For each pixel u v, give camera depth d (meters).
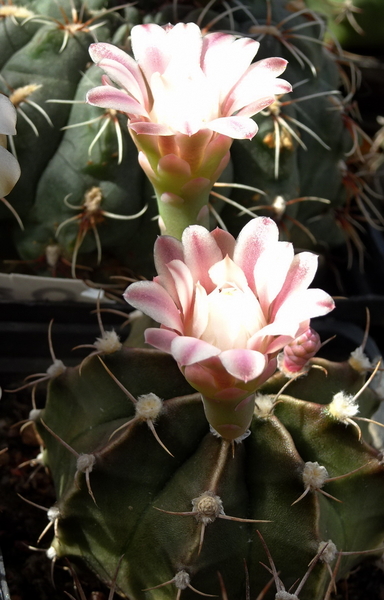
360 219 0.34
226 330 0.12
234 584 0.17
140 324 0.22
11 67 0.25
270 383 0.18
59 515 0.18
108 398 0.19
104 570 0.18
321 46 0.30
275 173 0.27
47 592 0.21
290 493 0.16
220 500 0.16
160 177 0.15
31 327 0.28
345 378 0.19
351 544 0.18
